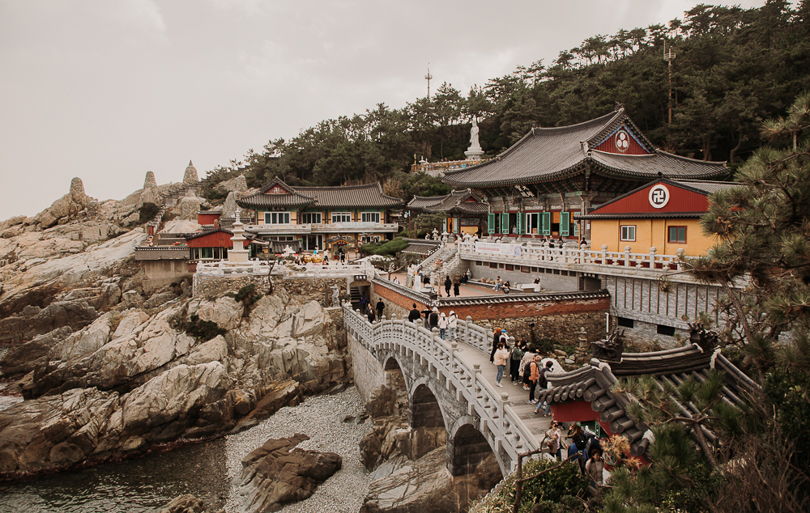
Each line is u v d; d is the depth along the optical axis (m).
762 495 7.18
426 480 24.11
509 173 46.50
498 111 110.88
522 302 30.80
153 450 33.50
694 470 8.44
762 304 11.48
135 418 33.50
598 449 12.10
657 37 97.19
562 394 11.29
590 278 34.09
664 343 28.36
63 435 32.22
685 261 13.74
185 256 63.78
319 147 113.06
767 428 8.21
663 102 71.75
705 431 9.90
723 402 8.90
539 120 97.06
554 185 41.59
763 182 11.42
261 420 36.81
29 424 32.84
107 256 71.19
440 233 62.41
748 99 56.44
